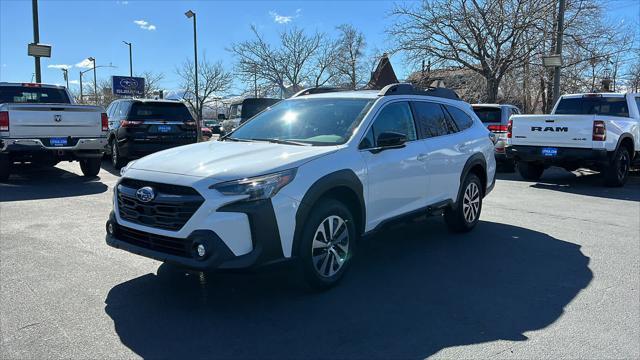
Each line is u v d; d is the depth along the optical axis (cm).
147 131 1280
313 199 405
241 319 383
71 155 1031
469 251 577
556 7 2077
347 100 532
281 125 525
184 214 376
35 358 321
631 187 1134
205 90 5109
